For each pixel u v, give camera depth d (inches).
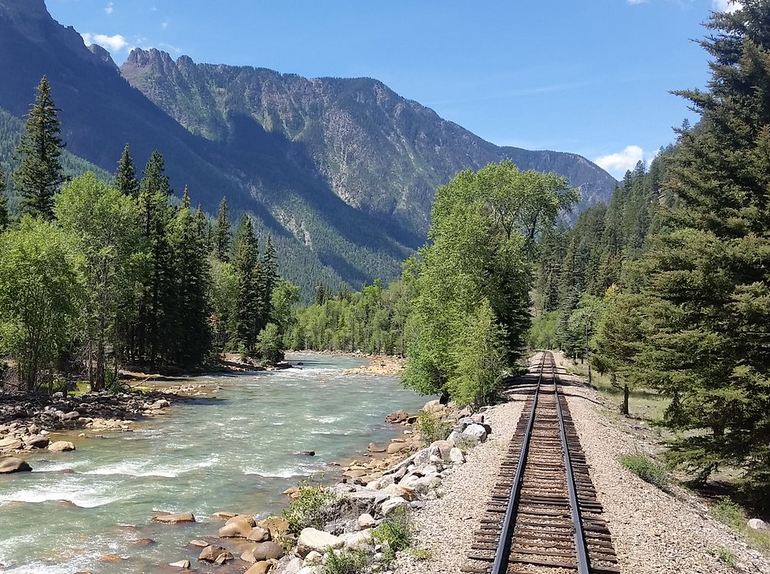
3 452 919.7
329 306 6417.3
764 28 873.5
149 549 546.9
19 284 1350.9
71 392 1517.0
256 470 868.6
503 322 1617.9
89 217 1683.1
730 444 667.4
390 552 409.7
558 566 382.0
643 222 6264.8
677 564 402.6
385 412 1529.3
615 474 648.4
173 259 2369.6
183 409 1465.3
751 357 640.4
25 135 2169.0
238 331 3302.2
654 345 771.4
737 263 637.9
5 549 536.1
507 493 549.3
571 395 1439.5
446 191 2304.4
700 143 793.6
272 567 485.1
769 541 548.4
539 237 2423.7
